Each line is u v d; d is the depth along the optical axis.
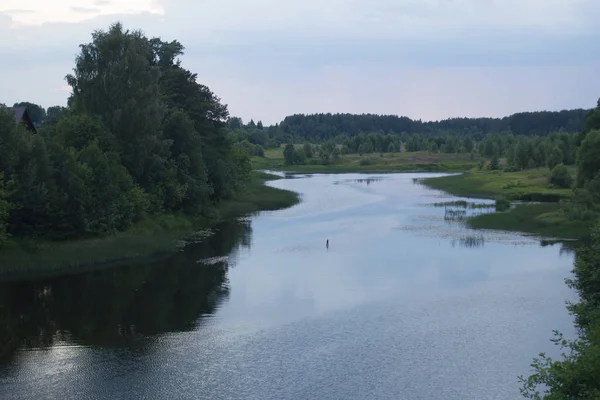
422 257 51.84
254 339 32.25
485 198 97.19
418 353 30.41
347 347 31.19
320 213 80.94
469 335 32.84
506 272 46.38
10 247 47.94
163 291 41.22
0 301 38.72
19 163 50.91
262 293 40.81
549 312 36.62
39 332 33.25
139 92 65.62
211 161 85.50
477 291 41.22
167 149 71.12
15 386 26.41
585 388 17.86
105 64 66.50
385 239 60.44
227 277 45.03
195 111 87.62
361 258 51.50
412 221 72.25
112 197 56.84
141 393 25.84
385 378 27.50
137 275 45.44
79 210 52.84
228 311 37.03
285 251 54.53
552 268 47.59
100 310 37.16
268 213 81.19
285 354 30.22
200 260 50.62
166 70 87.12
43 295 40.09
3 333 33.03
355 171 190.12
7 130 50.31
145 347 31.06
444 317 35.84
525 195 93.56
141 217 62.28
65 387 26.34
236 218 76.44
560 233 62.22
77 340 32.03
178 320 35.34
